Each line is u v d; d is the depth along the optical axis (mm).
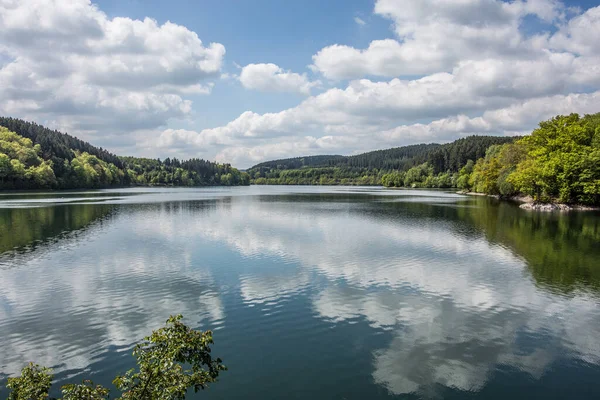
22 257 30922
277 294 21812
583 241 37688
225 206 81000
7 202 87375
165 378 8406
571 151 76125
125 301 20688
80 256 31312
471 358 14578
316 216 61031
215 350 15125
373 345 15562
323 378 13125
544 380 13109
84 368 13852
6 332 16859
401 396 12078
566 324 17750
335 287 23094
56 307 19828
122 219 56000
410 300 20812
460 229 45906
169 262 29297
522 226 48312
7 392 12391
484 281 24266
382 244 36500
